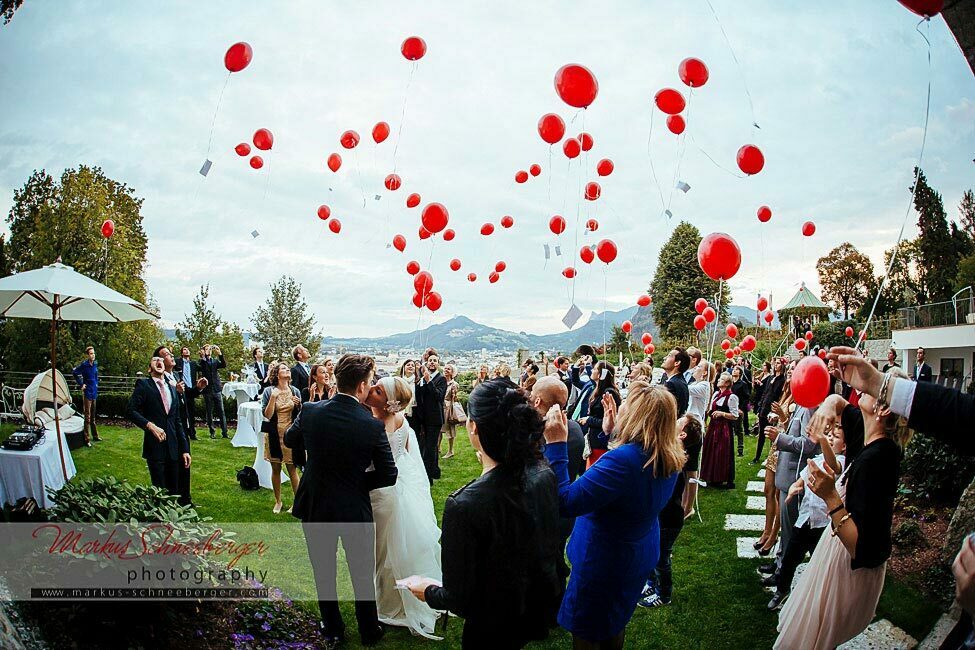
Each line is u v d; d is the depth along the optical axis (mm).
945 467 4996
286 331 26578
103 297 4402
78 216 15320
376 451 3152
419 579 2092
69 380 13000
